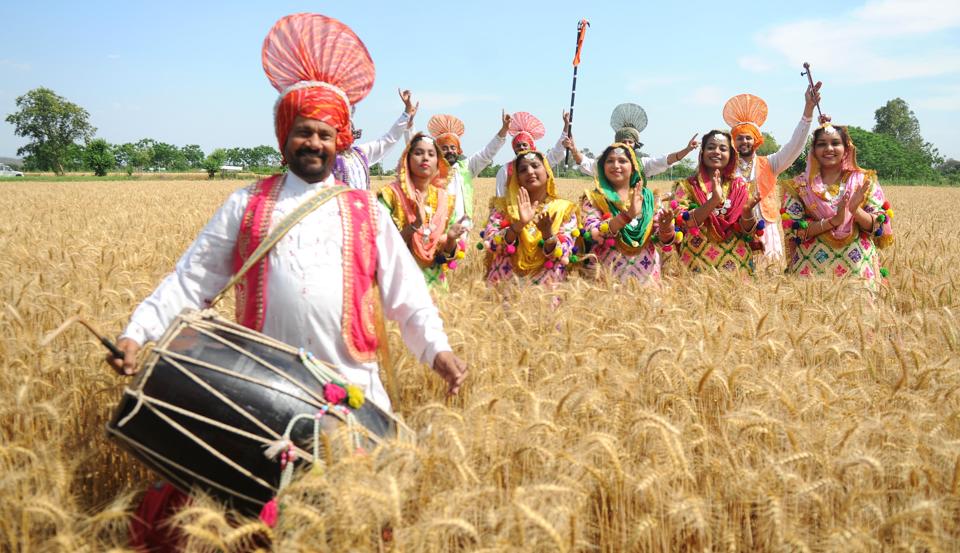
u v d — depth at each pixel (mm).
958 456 3107
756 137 8477
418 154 6621
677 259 7641
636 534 2953
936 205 33688
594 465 3320
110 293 5570
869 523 3133
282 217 3502
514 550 2596
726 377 4141
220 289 3627
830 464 3199
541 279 6609
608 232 6660
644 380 4145
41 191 42781
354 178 7238
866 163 94000
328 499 2588
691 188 7484
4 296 5492
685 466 3135
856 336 5355
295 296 3398
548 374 4273
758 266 7961
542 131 9992
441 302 5684
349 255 3496
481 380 4363
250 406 3021
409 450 2879
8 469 3184
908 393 3996
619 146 6871
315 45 3678
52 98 144125
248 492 3049
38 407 3592
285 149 3594
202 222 16453
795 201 7332
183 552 2807
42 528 3002
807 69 8031
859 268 7141
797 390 3982
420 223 6430
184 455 3020
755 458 3510
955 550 3014
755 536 3309
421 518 2777
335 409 3166
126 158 155375
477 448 3273
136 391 3035
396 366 4582
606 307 5586
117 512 2830
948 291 6520
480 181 59938
